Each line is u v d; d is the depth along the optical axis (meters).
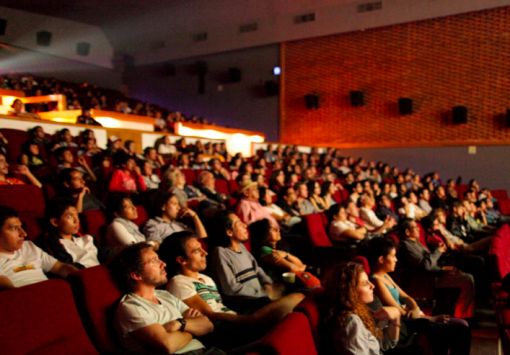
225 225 2.58
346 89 9.78
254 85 10.92
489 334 2.92
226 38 11.12
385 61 9.30
